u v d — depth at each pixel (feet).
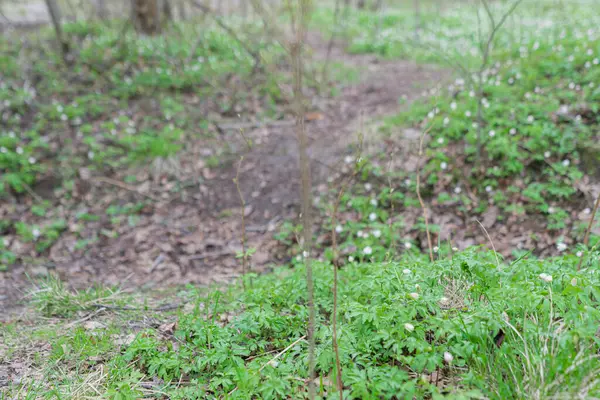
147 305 13.53
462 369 8.23
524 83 22.40
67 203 21.16
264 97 27.63
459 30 40.57
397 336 8.40
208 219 19.99
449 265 10.02
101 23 41.06
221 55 33.71
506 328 8.16
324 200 19.29
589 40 25.43
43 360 10.57
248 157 23.11
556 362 7.25
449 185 18.04
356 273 12.67
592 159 17.07
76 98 27.12
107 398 8.89
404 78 29.89
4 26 40.88
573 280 8.20
